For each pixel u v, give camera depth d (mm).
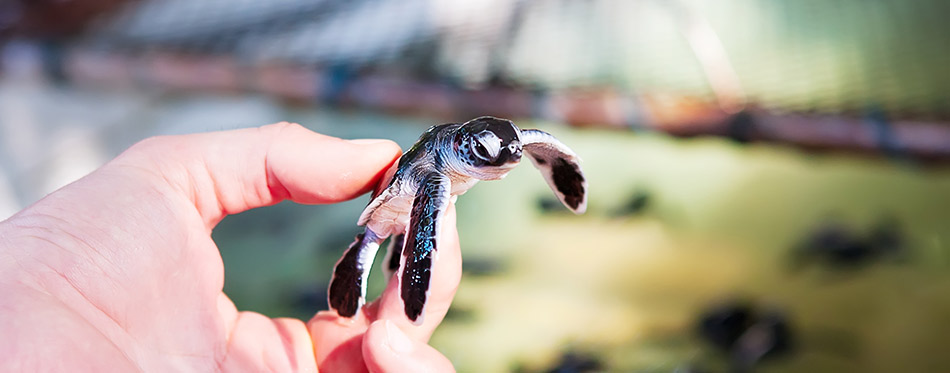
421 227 259
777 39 675
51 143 623
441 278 282
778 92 612
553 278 502
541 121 611
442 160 274
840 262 505
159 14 740
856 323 462
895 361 436
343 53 673
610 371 433
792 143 587
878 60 651
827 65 646
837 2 743
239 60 653
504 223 560
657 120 601
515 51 668
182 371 271
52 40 679
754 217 551
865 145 576
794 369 436
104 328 250
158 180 282
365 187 304
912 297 474
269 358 292
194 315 279
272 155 296
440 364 274
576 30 697
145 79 664
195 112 652
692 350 446
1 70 669
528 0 755
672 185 582
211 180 295
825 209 552
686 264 512
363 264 294
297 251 528
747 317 458
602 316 469
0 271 239
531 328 462
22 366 223
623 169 594
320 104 633
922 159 571
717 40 678
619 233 541
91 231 260
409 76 626
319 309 472
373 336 270
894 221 536
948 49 653
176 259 276
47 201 263
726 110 593
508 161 264
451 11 740
